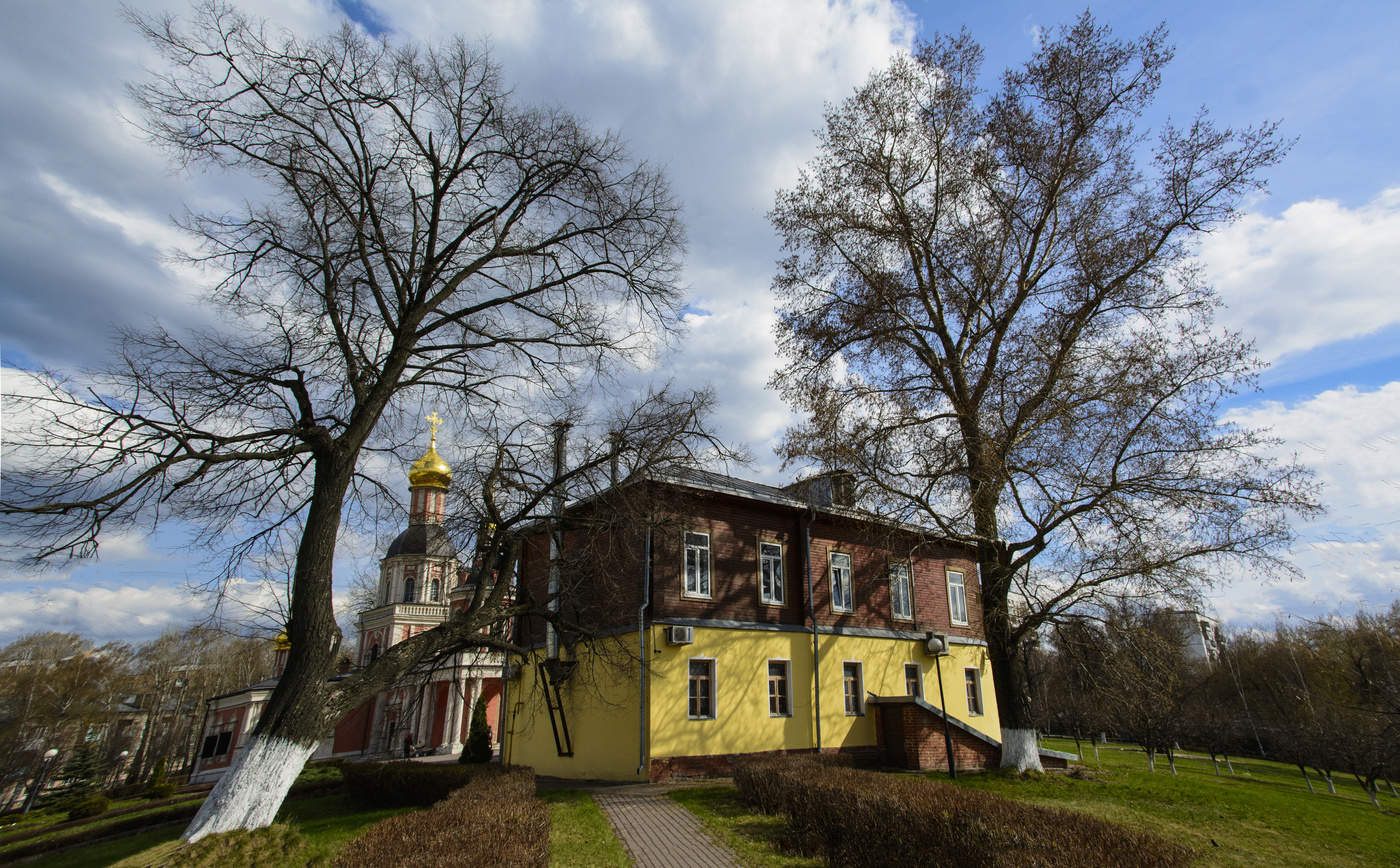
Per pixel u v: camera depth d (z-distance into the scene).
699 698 17.53
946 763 18.69
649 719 16.53
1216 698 42.75
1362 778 21.33
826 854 9.25
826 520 21.81
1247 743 37.69
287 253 13.05
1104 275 16.66
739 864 9.05
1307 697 35.72
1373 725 30.88
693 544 18.80
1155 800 14.16
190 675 56.72
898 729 19.25
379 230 13.32
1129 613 14.96
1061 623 15.78
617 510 14.53
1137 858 6.18
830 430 17.58
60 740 45.91
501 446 15.21
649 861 9.22
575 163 14.66
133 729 61.81
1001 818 7.30
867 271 19.08
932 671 23.34
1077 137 17.02
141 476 10.07
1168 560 14.57
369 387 13.30
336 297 13.20
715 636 18.12
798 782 10.60
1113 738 42.94
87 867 13.23
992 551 17.12
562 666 18.73
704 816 11.85
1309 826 12.62
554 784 17.48
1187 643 17.69
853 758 19.27
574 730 19.02
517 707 22.22
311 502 11.73
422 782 15.02
